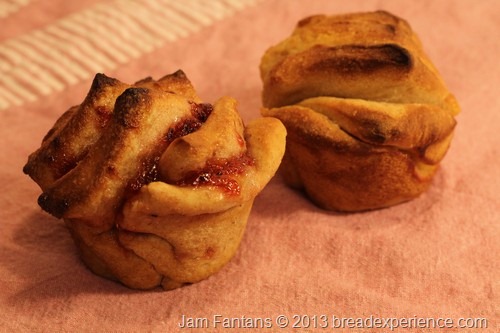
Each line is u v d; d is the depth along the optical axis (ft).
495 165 1.34
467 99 1.45
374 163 1.22
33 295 1.17
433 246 1.23
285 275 1.19
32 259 1.20
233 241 1.19
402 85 1.22
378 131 1.19
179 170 1.09
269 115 1.24
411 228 1.25
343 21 1.31
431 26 1.61
